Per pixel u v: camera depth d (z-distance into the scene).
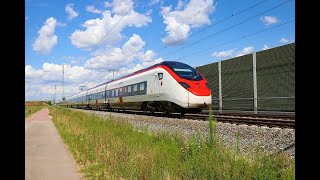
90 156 8.81
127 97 34.66
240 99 29.56
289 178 5.57
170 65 25.41
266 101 26.48
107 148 9.99
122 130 13.88
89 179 6.75
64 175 7.14
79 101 74.12
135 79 32.22
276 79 25.39
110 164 7.92
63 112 40.31
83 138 12.68
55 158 9.31
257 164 6.17
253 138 11.86
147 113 31.45
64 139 13.97
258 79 27.38
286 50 24.39
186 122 18.19
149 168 6.72
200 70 36.78
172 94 24.19
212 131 8.69
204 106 23.45
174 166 7.07
